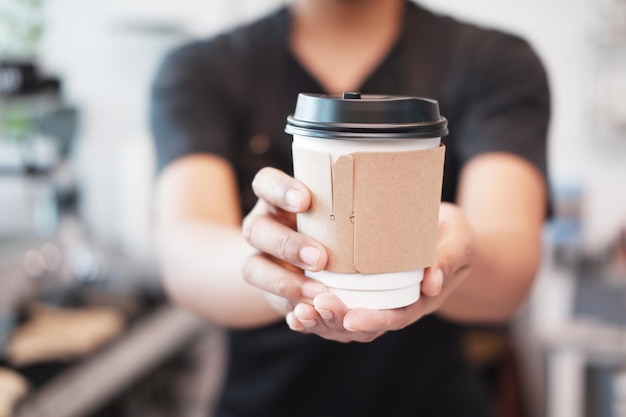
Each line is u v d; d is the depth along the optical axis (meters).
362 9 0.97
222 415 1.12
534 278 0.81
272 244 0.58
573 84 1.94
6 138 1.76
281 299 0.60
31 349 1.34
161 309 1.57
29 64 1.56
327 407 1.07
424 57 0.98
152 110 1.01
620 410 1.36
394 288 0.57
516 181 0.87
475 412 1.08
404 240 0.56
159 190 0.94
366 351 1.03
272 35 1.02
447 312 0.81
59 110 1.84
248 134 1.02
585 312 1.52
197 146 0.95
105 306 1.56
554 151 1.99
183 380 1.77
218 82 1.00
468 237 0.64
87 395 1.30
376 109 0.53
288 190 0.56
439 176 0.56
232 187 0.94
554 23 1.93
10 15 1.82
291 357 1.05
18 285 1.49
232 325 0.79
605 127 1.88
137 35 2.03
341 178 0.54
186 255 0.81
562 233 1.84
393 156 0.54
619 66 1.88
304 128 0.55
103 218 2.07
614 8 1.81
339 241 0.56
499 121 0.93
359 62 0.99
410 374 1.04
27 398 1.19
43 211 1.76
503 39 0.98
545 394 1.56
